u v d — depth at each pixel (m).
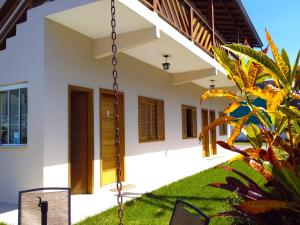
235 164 11.03
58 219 3.25
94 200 6.06
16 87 6.09
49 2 5.60
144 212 5.22
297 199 2.12
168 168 10.23
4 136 6.32
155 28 6.20
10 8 6.54
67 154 5.98
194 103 12.91
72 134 6.73
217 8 12.53
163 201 5.93
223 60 2.33
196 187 7.21
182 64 9.34
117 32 6.46
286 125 2.39
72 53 6.24
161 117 9.97
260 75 2.36
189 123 12.72
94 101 6.77
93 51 6.79
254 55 2.13
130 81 8.17
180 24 7.93
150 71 9.27
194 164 11.61
